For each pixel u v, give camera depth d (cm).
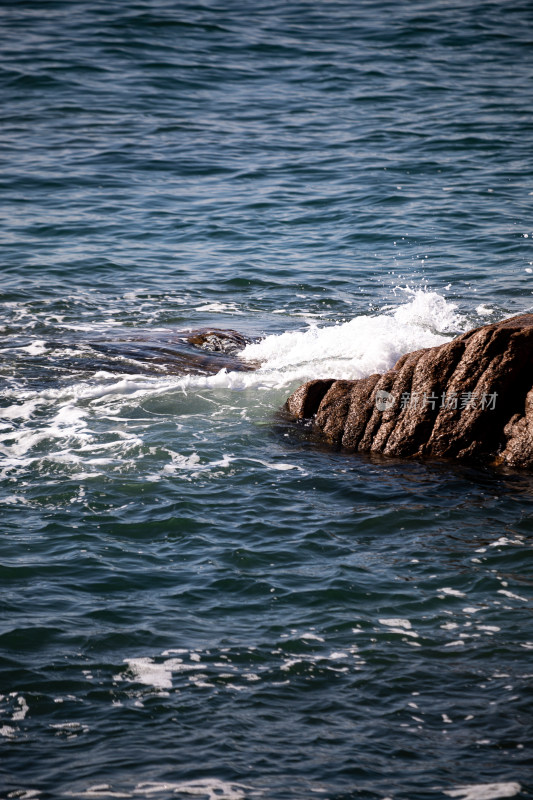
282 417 2464
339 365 2736
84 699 1348
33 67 6538
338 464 2189
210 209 4419
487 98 6041
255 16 8212
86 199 4503
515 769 1208
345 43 7412
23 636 1484
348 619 1543
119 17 7888
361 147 5231
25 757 1233
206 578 1672
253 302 3397
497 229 4028
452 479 2092
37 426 2352
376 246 3934
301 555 1755
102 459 2169
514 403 2214
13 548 1758
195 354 2895
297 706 1337
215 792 1173
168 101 6066
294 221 4272
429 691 1363
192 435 2328
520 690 1358
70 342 2980
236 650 1462
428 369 2272
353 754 1242
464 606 1576
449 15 8244
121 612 1559
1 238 3991
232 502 1975
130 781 1191
